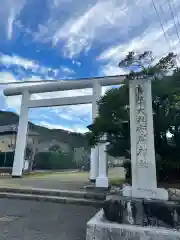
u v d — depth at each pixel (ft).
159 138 17.81
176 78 16.06
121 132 19.16
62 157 64.34
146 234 7.21
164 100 16.89
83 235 9.78
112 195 9.41
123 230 7.47
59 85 33.22
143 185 8.96
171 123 16.75
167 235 7.02
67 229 10.66
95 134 19.83
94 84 30.96
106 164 24.89
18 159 35.29
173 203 7.83
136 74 10.36
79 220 12.34
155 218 7.69
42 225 11.30
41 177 36.55
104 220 8.21
